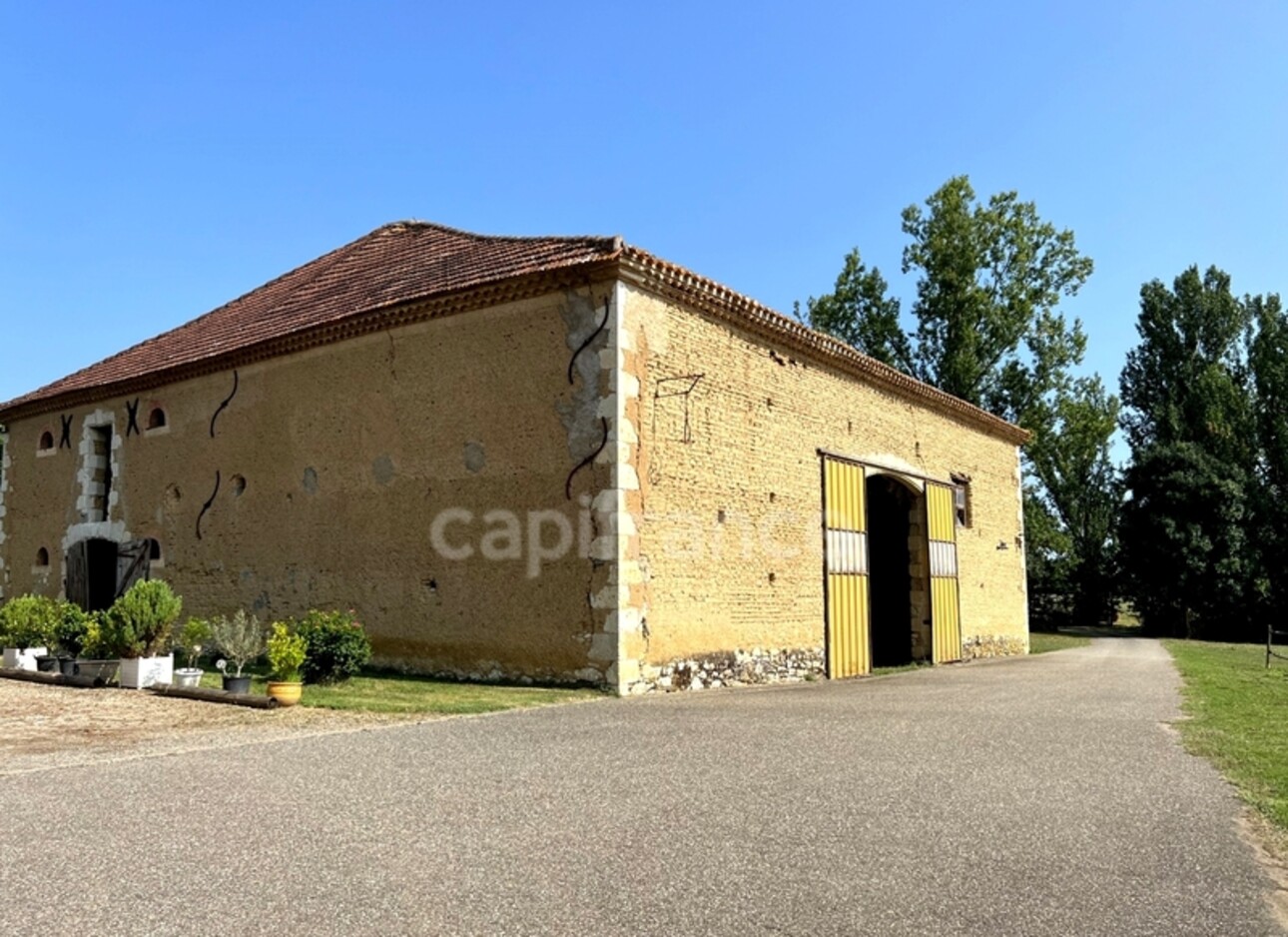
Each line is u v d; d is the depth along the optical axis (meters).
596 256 10.14
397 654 11.35
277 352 13.29
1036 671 14.30
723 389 11.82
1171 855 4.13
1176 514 31.45
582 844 4.14
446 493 11.20
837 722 7.82
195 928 3.18
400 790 5.14
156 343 17.78
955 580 17.97
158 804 4.80
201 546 14.08
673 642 10.50
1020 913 3.42
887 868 3.88
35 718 7.71
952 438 18.64
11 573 17.64
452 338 11.41
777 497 12.72
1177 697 10.17
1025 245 29.94
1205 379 33.97
